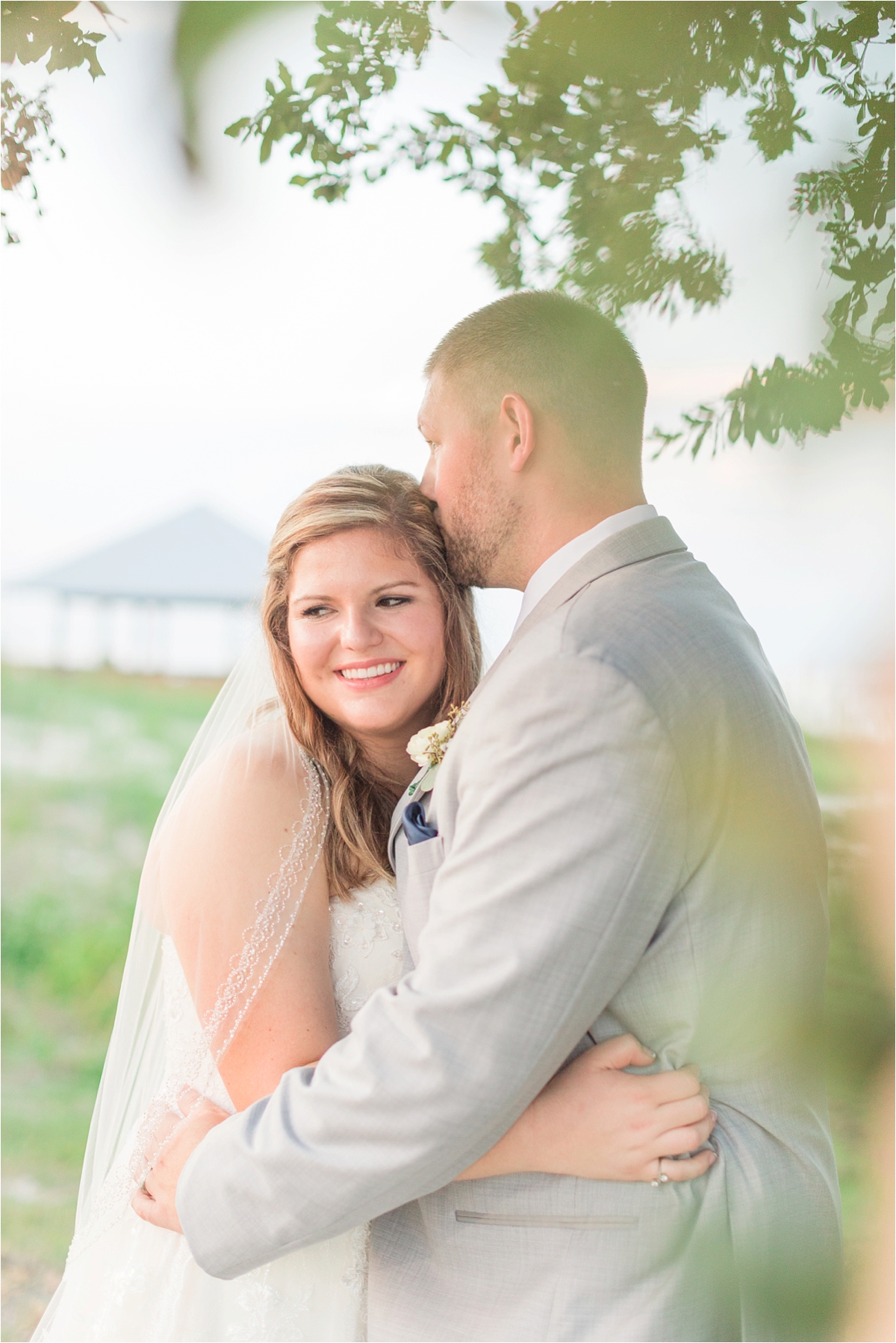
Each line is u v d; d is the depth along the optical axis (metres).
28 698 17.05
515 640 1.54
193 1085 1.76
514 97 1.07
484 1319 1.43
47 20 0.96
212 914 1.69
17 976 6.51
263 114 1.18
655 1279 1.33
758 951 1.26
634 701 1.29
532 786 1.31
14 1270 3.73
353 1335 1.62
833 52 1.00
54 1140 4.66
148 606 20.97
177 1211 1.50
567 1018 1.28
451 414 1.65
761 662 1.40
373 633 1.85
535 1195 1.41
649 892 1.28
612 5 0.56
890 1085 0.41
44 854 9.34
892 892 0.41
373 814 1.92
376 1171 1.31
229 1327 1.64
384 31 0.65
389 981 1.75
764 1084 1.37
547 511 1.60
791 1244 0.55
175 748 14.75
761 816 0.77
